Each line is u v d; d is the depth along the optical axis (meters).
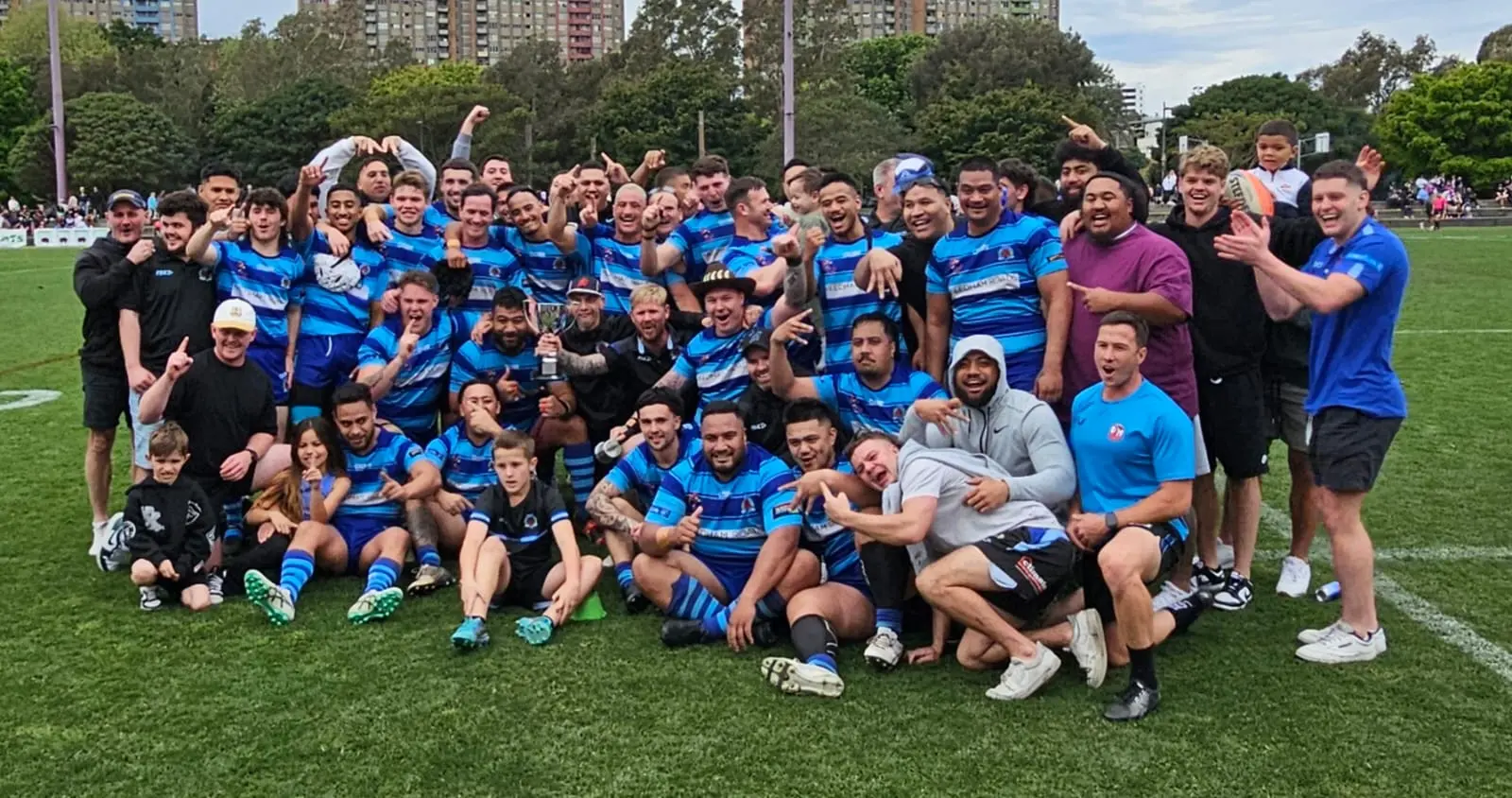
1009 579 4.08
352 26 80.62
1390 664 4.32
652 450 5.29
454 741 3.73
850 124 51.38
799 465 4.96
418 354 6.08
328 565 5.42
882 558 4.41
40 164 58.09
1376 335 4.20
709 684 4.19
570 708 3.98
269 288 5.93
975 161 4.79
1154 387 4.25
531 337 6.20
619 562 5.28
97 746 3.73
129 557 5.49
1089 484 4.37
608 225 6.95
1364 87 90.12
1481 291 19.00
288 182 6.69
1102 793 3.36
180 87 69.06
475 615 4.61
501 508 4.97
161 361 5.66
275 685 4.20
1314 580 5.35
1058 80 67.50
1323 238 5.00
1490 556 5.64
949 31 75.25
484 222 6.41
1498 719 3.85
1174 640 4.60
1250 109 74.31
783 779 3.46
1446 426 8.70
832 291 5.34
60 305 18.33
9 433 8.90
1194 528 4.77
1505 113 56.72
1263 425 5.01
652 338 6.07
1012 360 4.88
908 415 4.62
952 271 4.96
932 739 3.72
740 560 4.83
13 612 5.00
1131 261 4.66
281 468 5.64
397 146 7.33
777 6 61.78
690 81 54.12
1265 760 3.56
